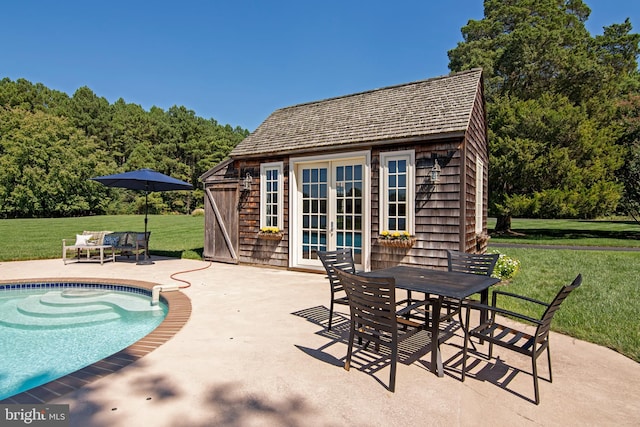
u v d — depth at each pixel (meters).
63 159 33.78
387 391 2.77
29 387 3.30
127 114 49.28
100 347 4.29
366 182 7.24
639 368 3.29
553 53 18.36
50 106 45.69
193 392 2.71
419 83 8.26
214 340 3.83
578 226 24.86
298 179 8.34
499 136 17.42
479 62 20.69
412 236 6.73
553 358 3.51
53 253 10.93
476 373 3.14
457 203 6.33
